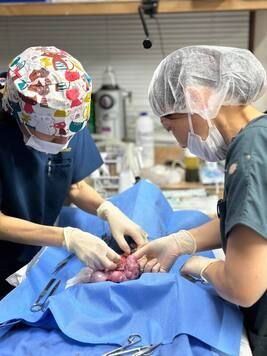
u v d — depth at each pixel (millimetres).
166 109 1021
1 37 2252
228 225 840
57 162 1394
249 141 858
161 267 1152
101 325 908
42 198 1375
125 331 904
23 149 1264
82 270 1138
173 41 2172
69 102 1039
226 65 953
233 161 867
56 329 938
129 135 2305
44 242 1200
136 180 1742
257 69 969
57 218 1495
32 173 1307
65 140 1146
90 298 958
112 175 1899
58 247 1222
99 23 2182
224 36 2133
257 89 970
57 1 1679
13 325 949
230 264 848
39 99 1022
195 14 2105
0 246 1351
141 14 1646
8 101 1140
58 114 1047
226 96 949
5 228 1216
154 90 1029
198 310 929
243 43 2135
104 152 1968
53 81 1028
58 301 943
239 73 945
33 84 1026
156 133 2242
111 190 1861
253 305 965
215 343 874
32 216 1377
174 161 2115
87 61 2264
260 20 1844
